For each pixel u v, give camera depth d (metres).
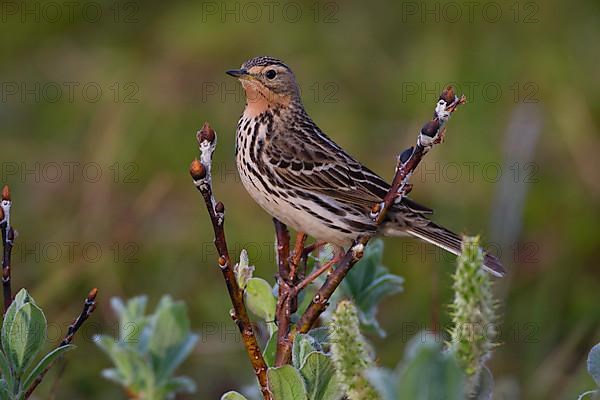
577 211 13.38
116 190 13.30
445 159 13.75
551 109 14.65
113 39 16.06
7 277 5.66
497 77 14.95
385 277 7.24
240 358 10.82
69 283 11.76
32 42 16.05
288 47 15.70
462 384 3.46
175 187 13.52
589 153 14.17
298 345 5.36
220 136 14.27
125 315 8.28
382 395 4.14
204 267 12.39
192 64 15.49
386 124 14.55
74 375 10.43
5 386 5.44
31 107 14.93
